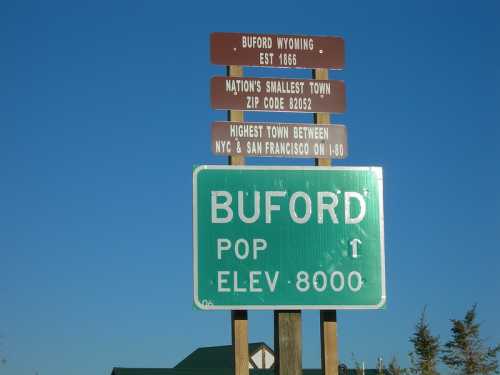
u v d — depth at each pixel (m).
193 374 44.94
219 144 13.56
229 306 12.85
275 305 12.93
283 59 13.99
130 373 43.69
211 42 13.85
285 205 13.14
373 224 13.27
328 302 13.04
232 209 13.03
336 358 13.16
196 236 12.92
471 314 35.28
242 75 13.84
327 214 13.20
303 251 13.08
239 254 12.96
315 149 13.74
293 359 13.05
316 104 13.92
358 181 13.34
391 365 32.09
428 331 35.19
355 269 13.15
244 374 12.93
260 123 13.69
